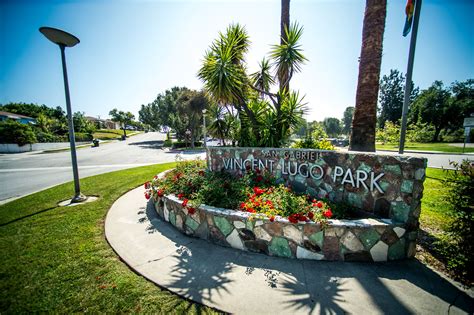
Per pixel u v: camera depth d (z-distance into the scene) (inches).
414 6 131.9
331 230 102.4
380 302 77.3
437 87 1392.7
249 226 113.9
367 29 155.6
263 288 86.1
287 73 223.1
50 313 74.6
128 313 74.4
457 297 78.7
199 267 100.8
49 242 124.4
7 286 88.0
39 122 1316.4
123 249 116.8
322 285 87.2
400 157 104.0
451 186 94.7
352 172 123.1
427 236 122.3
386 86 1605.6
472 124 642.2
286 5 238.5
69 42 180.4
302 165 148.4
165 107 1256.2
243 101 220.2
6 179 330.0
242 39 226.8
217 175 183.0
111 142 1445.6
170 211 149.3
